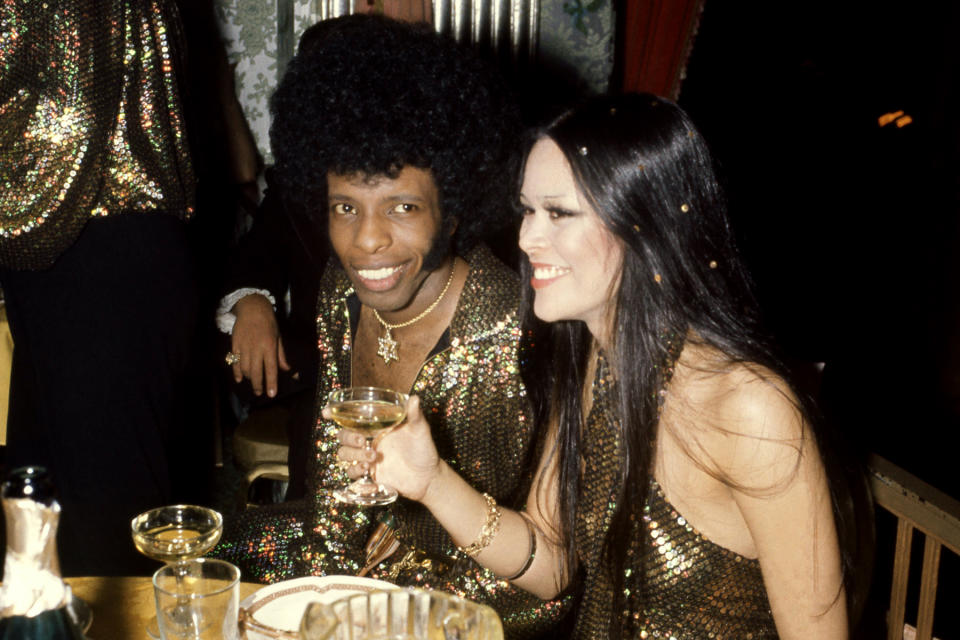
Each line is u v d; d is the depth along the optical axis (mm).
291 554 1803
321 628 912
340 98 1541
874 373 5375
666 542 1485
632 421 1437
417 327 1789
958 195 5793
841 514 1471
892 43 6730
